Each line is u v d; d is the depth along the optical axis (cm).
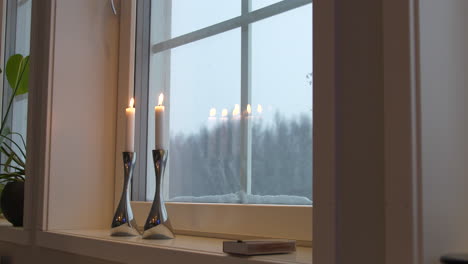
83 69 157
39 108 154
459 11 75
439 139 69
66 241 135
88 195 156
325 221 73
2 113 227
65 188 151
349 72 75
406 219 64
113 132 163
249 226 119
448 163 69
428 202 66
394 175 66
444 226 67
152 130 157
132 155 133
